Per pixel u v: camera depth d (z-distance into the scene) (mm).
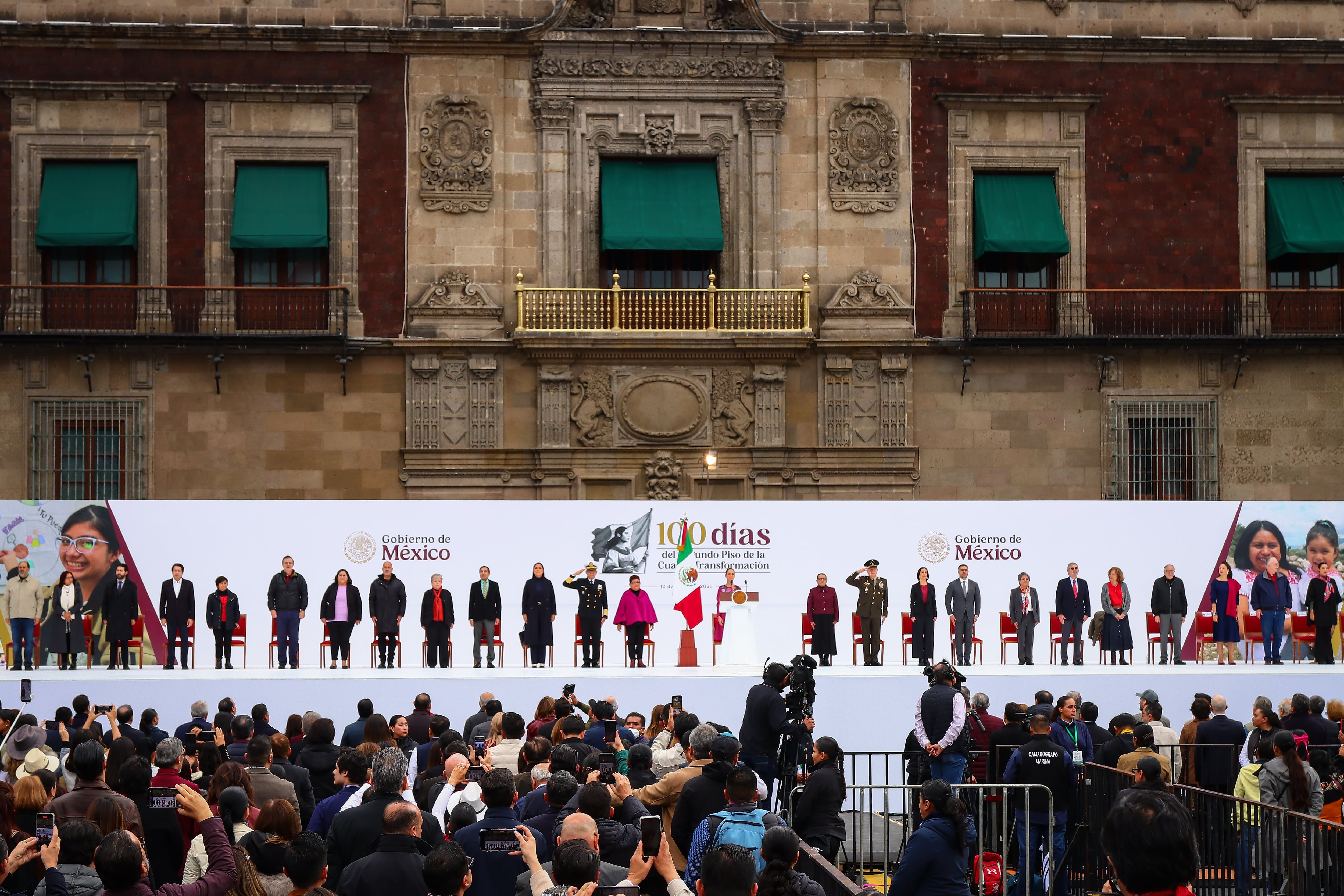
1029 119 31234
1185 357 30844
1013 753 14492
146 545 24625
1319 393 30969
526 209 30422
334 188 30062
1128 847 4574
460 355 29984
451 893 7219
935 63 31094
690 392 30141
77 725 15695
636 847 9094
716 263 31016
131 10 29797
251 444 29641
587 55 30453
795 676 14703
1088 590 25750
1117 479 30641
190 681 22625
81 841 7953
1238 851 12281
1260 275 31297
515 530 25156
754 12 30609
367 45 30094
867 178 30797
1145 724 15016
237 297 29781
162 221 29750
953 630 25500
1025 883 13445
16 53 29562
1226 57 31312
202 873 8852
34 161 29625
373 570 24906
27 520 24531
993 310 30828
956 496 30500
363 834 8891
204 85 29766
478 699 22812
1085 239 31203
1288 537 26078
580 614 25047
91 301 29562
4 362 29266
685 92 30641
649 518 25391
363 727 15445
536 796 10016
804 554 25500
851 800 15484
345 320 29422
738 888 6961
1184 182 31359
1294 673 23953
